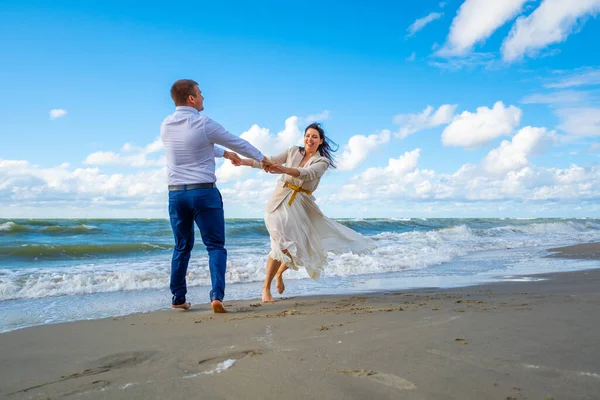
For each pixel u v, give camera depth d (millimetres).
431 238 14242
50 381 1906
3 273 6336
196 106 3664
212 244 3682
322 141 4363
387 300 4066
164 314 3627
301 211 4250
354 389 1623
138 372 1993
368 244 4551
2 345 2578
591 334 2299
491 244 12820
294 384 1707
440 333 2379
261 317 3252
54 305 4324
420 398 1517
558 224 22047
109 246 9836
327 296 4613
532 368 1762
